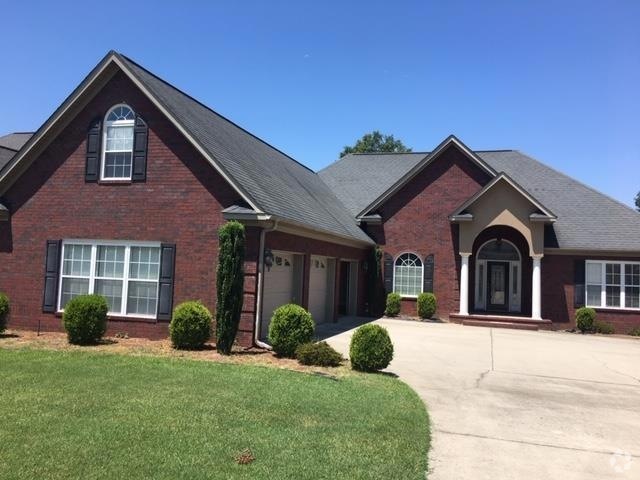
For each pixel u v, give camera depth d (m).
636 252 21.75
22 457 5.46
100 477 5.05
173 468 5.33
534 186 25.48
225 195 13.98
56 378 9.11
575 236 22.73
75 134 15.28
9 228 15.55
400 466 5.80
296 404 7.95
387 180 28.45
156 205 14.48
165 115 14.40
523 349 15.91
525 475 5.96
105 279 14.79
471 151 23.78
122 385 8.71
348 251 21.86
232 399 8.04
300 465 5.61
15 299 15.39
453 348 15.48
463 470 6.00
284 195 16.66
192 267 14.12
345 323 20.31
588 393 10.39
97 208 14.95
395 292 24.45
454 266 23.86
